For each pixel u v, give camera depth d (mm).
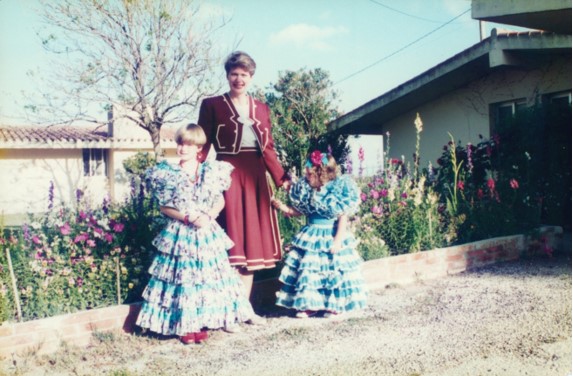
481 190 7305
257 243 4539
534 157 7945
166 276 4090
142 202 4973
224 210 4500
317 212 4738
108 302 4551
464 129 11047
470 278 5938
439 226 6852
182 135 4188
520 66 9492
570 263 6520
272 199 4844
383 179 6711
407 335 4121
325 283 4695
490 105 10508
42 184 19703
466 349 3766
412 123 12203
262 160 4723
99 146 19906
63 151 20156
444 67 10078
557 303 4770
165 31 14141
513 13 6914
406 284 5836
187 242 4086
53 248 4543
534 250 7090
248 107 4609
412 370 3420
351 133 13359
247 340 4160
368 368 3477
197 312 4047
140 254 4781
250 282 4672
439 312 4707
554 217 7996
